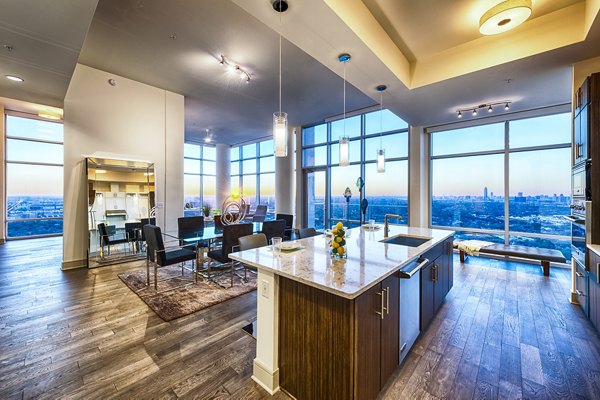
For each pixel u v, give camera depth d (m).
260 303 1.80
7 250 5.60
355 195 6.64
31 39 2.58
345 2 2.19
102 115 4.41
